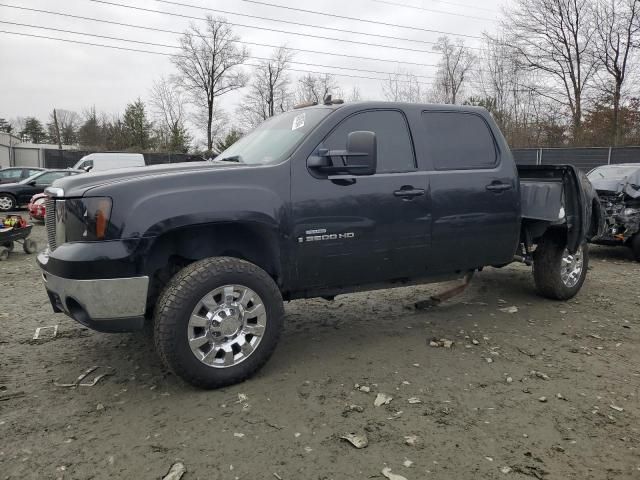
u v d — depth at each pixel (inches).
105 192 127.6
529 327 189.9
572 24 1358.3
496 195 184.9
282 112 191.0
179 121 2127.2
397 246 164.2
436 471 101.3
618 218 334.0
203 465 103.4
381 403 129.0
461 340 175.6
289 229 145.3
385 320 198.7
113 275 125.6
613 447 110.4
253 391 135.9
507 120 1460.4
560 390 137.6
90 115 2731.3
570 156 840.3
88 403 130.2
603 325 193.2
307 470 101.7
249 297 138.6
